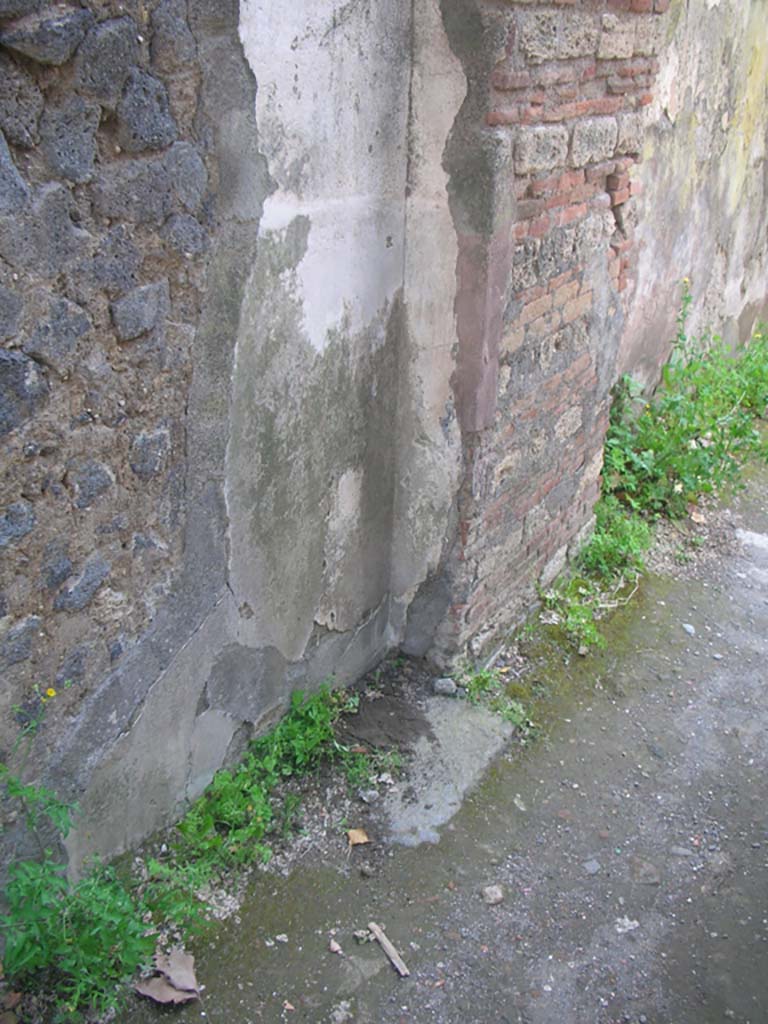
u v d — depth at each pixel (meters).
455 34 2.60
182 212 2.13
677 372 5.33
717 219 5.75
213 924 2.50
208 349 2.31
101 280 1.98
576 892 2.70
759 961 2.53
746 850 2.89
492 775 3.09
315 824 2.85
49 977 2.27
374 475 3.14
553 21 2.72
